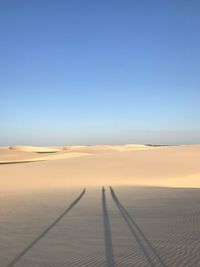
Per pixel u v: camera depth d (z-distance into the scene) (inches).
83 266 257.3
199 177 1264.8
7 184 1149.7
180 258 270.2
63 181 1221.1
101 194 773.3
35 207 577.9
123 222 426.0
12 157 3710.6
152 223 413.1
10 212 526.6
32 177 1341.0
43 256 285.6
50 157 3540.8
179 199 645.9
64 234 366.6
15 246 320.5
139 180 1229.1
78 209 547.2
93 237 349.7
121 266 255.8
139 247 306.3
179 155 1829.5
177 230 368.8
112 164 1624.0
